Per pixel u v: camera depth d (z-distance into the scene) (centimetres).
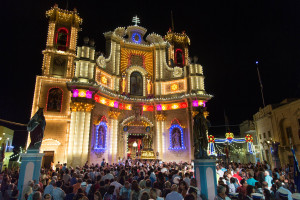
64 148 2744
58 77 3005
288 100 3412
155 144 3397
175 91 3588
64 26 3278
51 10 3256
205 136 1177
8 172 1667
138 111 3434
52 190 874
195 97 3328
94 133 2842
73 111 2667
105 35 3556
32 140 1230
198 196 829
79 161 2530
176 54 4122
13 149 4447
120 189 900
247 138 3547
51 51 3036
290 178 1299
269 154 3378
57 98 2903
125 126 3297
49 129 2772
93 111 2831
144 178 1069
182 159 3278
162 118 3484
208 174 1092
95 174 1384
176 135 3397
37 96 2831
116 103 3294
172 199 710
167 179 1220
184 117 3431
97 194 695
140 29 3928
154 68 3788
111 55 3450
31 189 869
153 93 3672
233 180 1044
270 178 1196
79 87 2686
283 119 3167
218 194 786
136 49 3788
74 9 3369
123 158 3036
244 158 4728
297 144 2817
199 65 3559
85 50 2919
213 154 3250
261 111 3850
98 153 2828
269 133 3538
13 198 836
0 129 3769
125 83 3541
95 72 2945
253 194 731
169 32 4219
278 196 812
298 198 729
